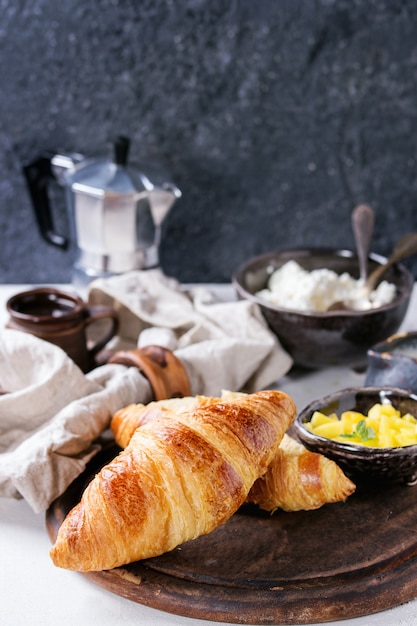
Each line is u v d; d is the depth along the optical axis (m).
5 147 1.24
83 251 1.19
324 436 0.90
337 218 1.27
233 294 1.25
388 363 0.99
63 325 1.00
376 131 1.22
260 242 1.28
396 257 1.12
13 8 1.17
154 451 0.81
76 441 0.91
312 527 0.86
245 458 0.83
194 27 1.17
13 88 1.21
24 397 0.94
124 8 1.17
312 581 0.82
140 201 1.14
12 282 1.30
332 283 1.12
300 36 1.18
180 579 0.82
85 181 1.14
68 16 1.17
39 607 0.82
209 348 1.02
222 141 1.23
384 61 1.19
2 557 0.86
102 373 0.98
